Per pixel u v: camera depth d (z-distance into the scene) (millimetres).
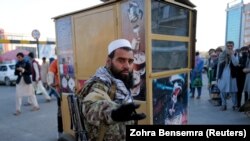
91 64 3203
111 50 1542
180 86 3186
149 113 2553
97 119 1295
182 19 3188
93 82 1479
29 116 6016
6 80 13992
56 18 3771
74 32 3428
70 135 3629
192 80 7551
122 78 1544
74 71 3543
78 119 1560
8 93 10492
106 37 2928
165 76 2812
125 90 1524
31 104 7285
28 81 6418
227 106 6293
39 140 4266
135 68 2633
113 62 1528
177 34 3096
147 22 2451
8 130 4887
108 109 1252
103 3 2879
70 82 3678
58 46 3871
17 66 6395
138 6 2525
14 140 4293
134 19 2580
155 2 2590
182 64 3281
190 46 3406
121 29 2732
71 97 1671
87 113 1343
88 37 3189
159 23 2693
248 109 5250
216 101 6512
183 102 3303
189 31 3352
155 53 2646
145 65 2533
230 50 5688
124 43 1532
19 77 6340
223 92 5797
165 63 2859
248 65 5711
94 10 3039
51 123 5320
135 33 2592
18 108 6293
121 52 1505
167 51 2889
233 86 5695
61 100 3938
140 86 2605
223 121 4879
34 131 4781
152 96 2590
